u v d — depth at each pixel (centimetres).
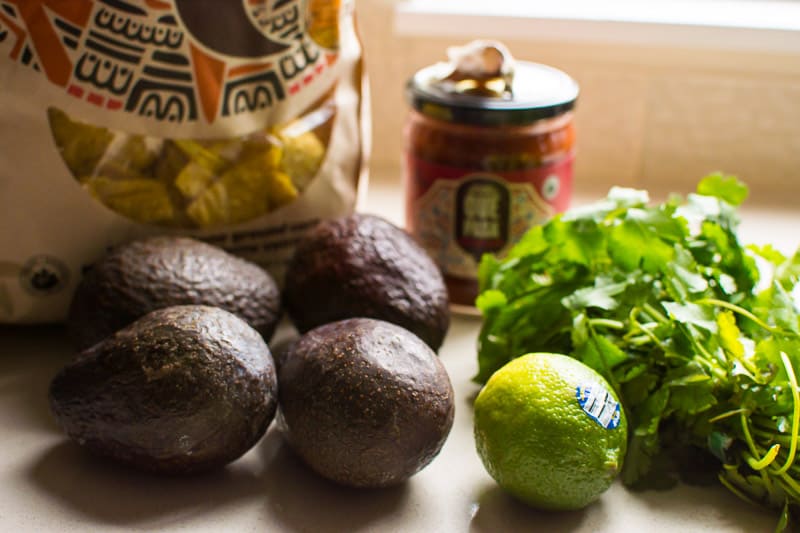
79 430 58
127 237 74
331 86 79
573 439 55
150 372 56
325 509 58
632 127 107
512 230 81
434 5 105
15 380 70
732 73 103
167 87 72
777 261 69
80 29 68
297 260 73
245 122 76
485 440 57
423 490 60
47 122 69
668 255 65
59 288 74
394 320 69
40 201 71
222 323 59
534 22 102
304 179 79
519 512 59
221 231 77
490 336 71
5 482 59
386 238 71
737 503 60
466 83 81
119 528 55
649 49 103
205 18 71
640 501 60
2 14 66
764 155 106
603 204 70
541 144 79
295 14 75
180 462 57
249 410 57
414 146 83
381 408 55
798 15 103
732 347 60
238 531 56
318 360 58
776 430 58
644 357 65
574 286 69
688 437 63
